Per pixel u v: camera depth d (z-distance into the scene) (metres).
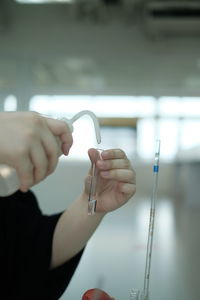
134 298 0.65
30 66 7.42
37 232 0.77
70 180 6.34
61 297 0.81
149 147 7.64
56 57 7.29
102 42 7.20
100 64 7.35
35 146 0.40
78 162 6.40
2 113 0.41
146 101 7.60
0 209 0.74
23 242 0.75
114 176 0.66
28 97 7.58
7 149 0.38
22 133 0.39
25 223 0.77
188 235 2.67
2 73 7.46
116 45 7.19
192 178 4.76
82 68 7.53
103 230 2.67
